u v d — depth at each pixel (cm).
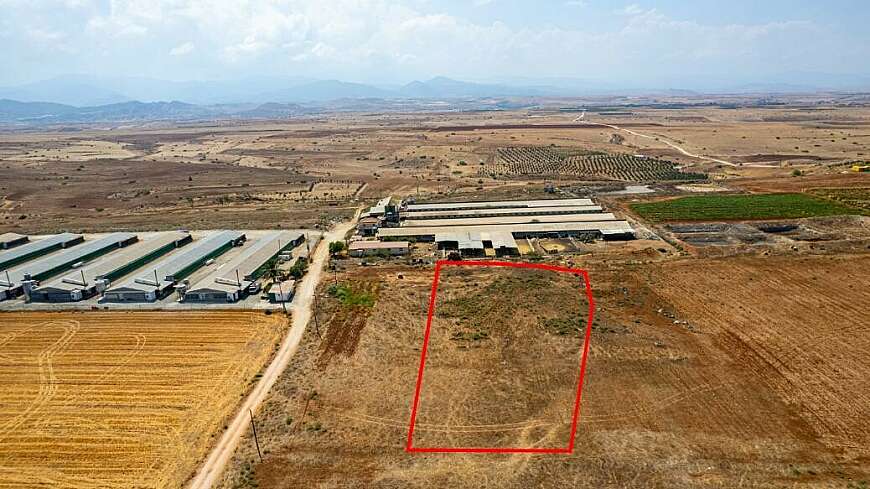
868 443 3947
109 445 4216
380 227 10162
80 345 5891
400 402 4612
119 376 5228
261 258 8231
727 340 5503
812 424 4175
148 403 4762
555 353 5325
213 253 8781
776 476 3638
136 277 7569
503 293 6800
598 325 5875
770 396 4547
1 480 3875
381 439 4144
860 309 6094
